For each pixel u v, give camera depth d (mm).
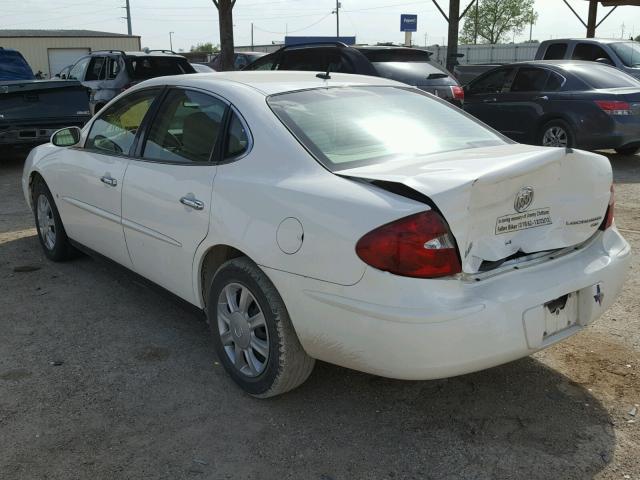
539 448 2885
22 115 9500
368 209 2652
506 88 10648
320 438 2984
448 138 3514
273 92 3512
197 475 2732
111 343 3963
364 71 9211
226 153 3400
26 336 4055
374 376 3529
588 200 3109
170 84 4012
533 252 2904
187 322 4273
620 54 12234
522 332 2707
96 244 4598
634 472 2713
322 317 2791
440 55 33031
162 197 3660
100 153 4457
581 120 9422
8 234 6367
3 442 2945
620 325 4098
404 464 2795
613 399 3266
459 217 2590
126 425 3088
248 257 3186
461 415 3152
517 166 2701
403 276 2559
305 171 3012
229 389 3420
